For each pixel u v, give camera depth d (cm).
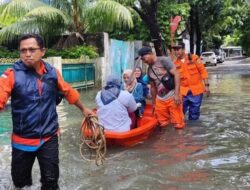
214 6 3419
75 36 1973
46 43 1997
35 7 1770
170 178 546
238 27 4556
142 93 877
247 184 522
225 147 709
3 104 428
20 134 453
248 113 1056
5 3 1811
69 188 512
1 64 1395
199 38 3762
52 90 455
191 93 945
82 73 1853
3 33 1794
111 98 721
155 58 855
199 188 507
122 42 2217
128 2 2173
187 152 676
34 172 570
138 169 586
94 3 1908
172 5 2503
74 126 909
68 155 666
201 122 929
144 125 762
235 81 2186
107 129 713
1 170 594
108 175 561
